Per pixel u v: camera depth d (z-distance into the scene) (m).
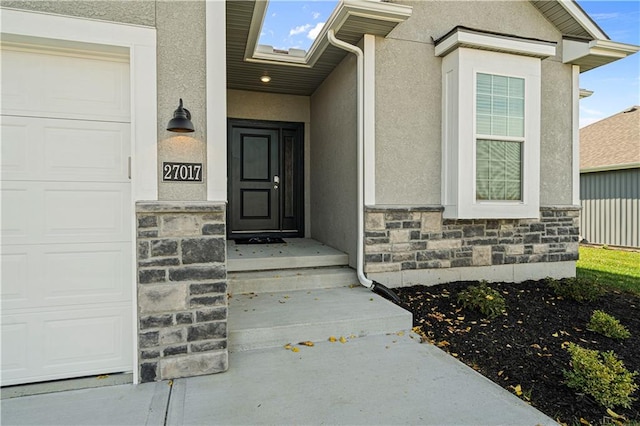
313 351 3.04
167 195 2.60
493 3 4.93
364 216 4.41
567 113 5.34
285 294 4.12
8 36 2.31
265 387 2.47
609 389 2.27
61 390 2.42
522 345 3.14
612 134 13.16
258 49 4.92
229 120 6.25
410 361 2.87
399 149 4.55
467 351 3.03
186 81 2.64
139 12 2.54
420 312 3.78
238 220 6.38
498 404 2.29
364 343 3.20
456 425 2.08
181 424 2.06
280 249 5.28
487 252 4.91
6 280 2.43
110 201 2.61
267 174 6.53
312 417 2.13
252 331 3.06
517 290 4.60
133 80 2.53
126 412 2.17
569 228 5.34
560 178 5.32
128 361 2.66
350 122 4.79
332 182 5.46
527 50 4.53
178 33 2.62
